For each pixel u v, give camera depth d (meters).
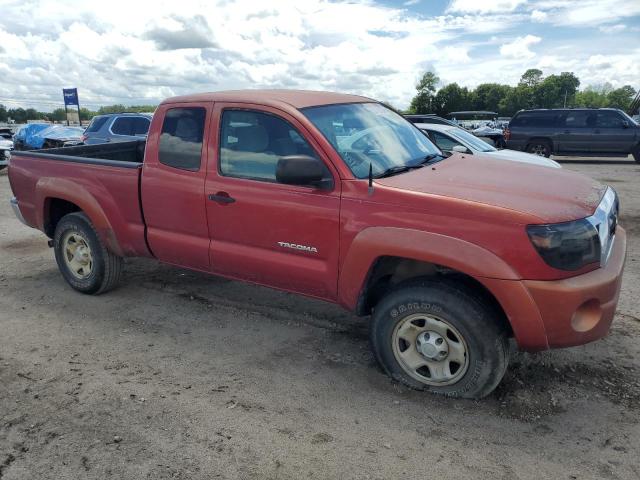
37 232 8.07
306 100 3.98
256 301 5.02
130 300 5.11
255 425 3.11
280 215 3.68
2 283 5.66
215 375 3.69
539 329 2.98
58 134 18.12
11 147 16.33
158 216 4.41
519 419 3.13
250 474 2.71
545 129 17.95
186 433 3.04
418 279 3.33
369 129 4.01
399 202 3.24
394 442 2.94
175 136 4.25
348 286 3.49
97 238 4.94
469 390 3.26
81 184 4.87
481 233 3.01
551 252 2.90
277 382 3.59
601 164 17.58
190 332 4.40
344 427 3.08
